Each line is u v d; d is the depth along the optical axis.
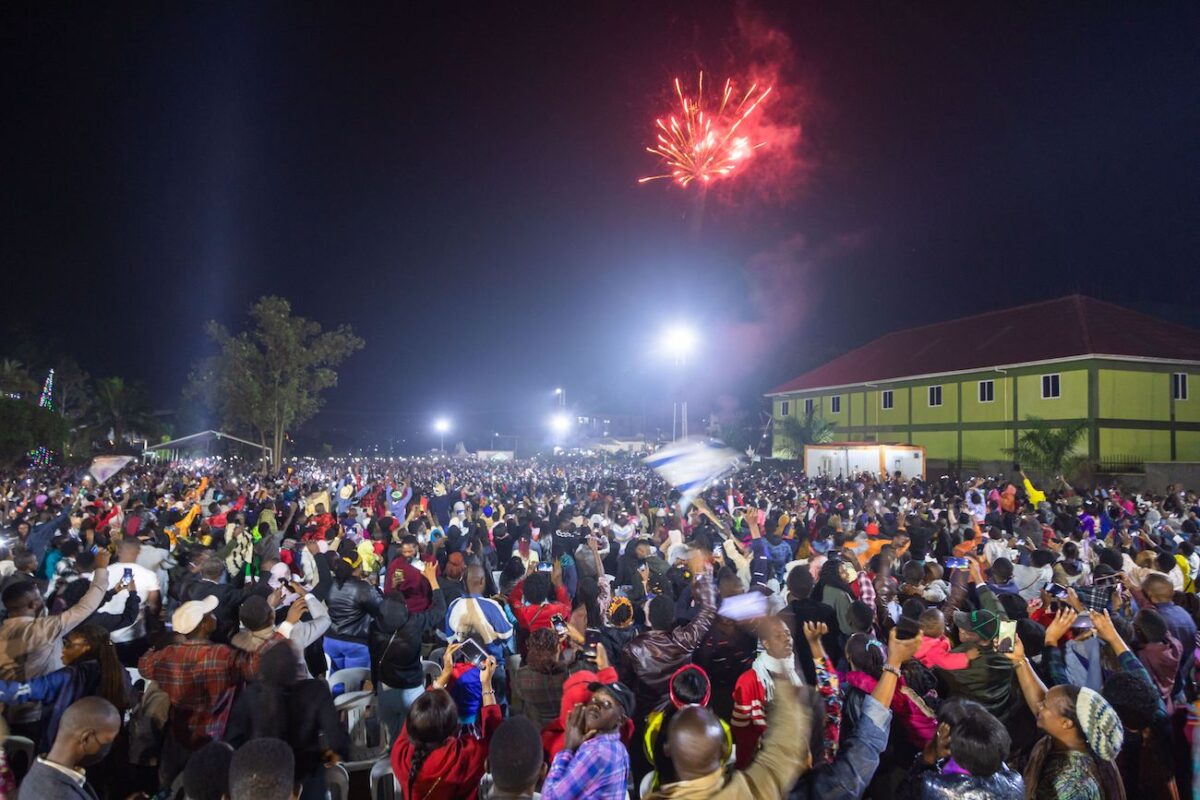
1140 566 8.81
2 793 3.63
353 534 13.06
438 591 6.85
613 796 3.33
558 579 9.02
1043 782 3.51
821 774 3.58
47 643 4.65
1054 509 18.61
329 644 6.87
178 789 4.00
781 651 4.43
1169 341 37.59
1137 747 4.15
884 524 14.75
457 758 3.81
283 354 57.84
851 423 50.75
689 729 2.81
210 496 18.61
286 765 3.08
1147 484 30.25
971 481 26.34
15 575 7.52
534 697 4.98
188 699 4.43
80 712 3.40
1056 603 6.14
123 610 6.90
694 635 5.54
